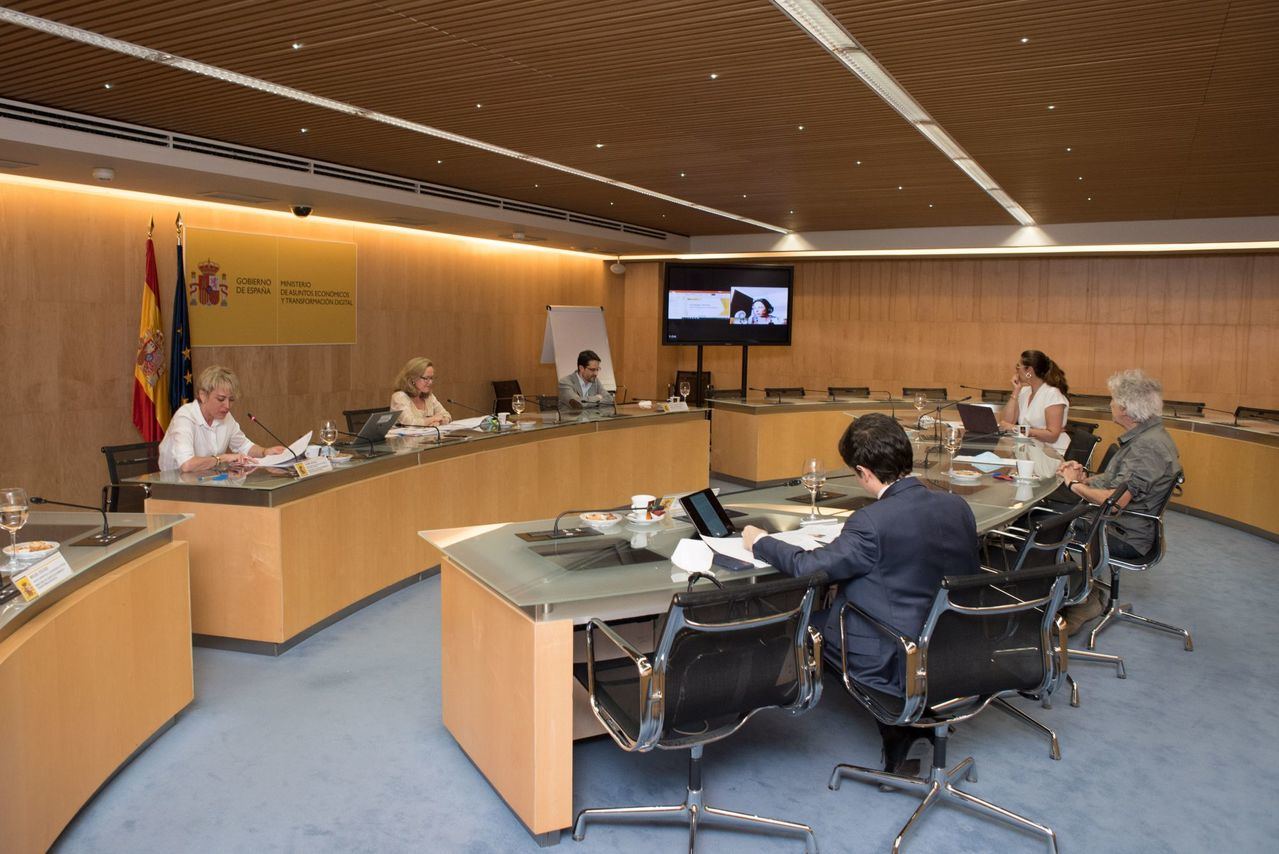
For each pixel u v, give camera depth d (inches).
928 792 111.4
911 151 239.8
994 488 168.4
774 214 368.8
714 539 120.6
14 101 198.7
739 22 144.8
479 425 235.1
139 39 155.6
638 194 324.2
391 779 116.5
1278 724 137.4
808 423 344.5
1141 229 362.6
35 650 92.7
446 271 399.9
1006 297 448.5
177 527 160.1
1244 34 144.3
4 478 250.1
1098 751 127.6
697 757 101.2
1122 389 167.9
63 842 100.6
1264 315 394.0
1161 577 222.1
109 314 273.6
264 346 323.6
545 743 100.0
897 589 103.2
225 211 305.7
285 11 141.0
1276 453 261.4
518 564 111.0
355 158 267.3
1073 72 167.3
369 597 186.7
